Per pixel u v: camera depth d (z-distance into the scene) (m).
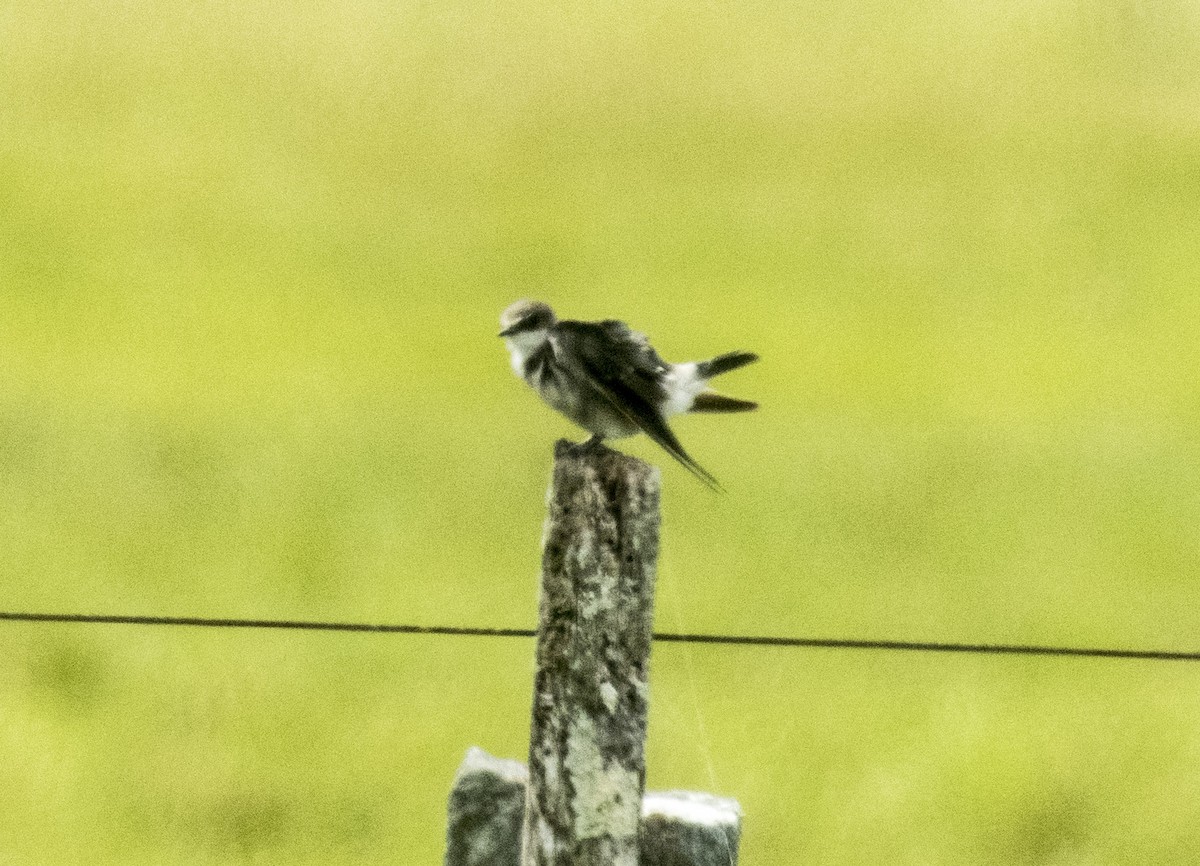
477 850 6.06
